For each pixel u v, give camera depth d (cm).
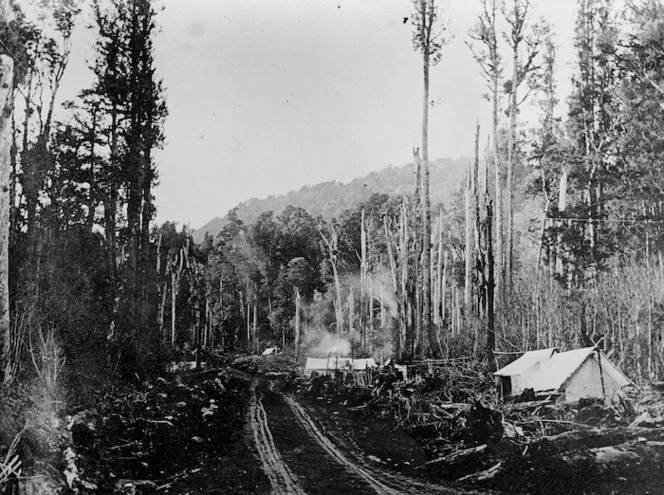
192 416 2616
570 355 2305
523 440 1709
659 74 3177
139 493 1332
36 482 1047
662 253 3519
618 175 3897
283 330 9975
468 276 4312
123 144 3284
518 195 6031
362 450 2012
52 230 2767
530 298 3148
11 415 1138
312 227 11600
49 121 2962
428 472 1608
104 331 2508
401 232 5150
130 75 3281
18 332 1392
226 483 1512
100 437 1534
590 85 4184
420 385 3008
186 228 7094
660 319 2583
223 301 10356
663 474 1256
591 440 1552
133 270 3102
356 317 8412
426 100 3856
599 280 3219
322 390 4734
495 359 2775
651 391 2061
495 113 4456
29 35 2850
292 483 1512
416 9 3838
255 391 5025
